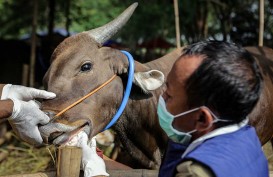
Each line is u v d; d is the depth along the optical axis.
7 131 5.99
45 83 3.20
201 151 1.66
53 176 2.47
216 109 1.72
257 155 1.76
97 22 14.41
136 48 15.48
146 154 3.56
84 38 3.28
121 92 3.30
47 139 2.94
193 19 11.65
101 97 3.19
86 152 2.63
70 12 13.34
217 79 1.68
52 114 2.98
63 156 2.29
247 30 11.77
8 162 5.73
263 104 3.70
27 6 15.88
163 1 12.91
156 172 2.71
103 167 2.60
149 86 3.23
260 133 3.77
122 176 2.68
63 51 3.23
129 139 3.53
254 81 1.73
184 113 1.78
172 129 1.84
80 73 3.15
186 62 1.75
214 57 1.71
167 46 15.40
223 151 1.67
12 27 17.22
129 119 3.43
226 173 1.60
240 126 1.77
